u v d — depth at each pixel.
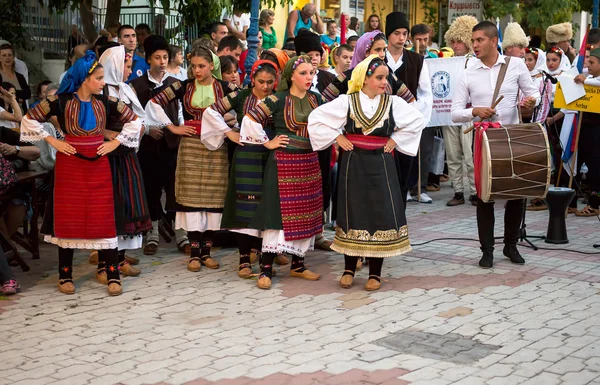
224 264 7.47
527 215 9.81
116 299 6.31
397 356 4.96
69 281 6.54
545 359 4.89
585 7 19.53
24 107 9.68
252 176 6.79
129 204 6.73
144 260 7.65
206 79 7.15
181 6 10.86
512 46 10.31
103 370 4.79
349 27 14.88
